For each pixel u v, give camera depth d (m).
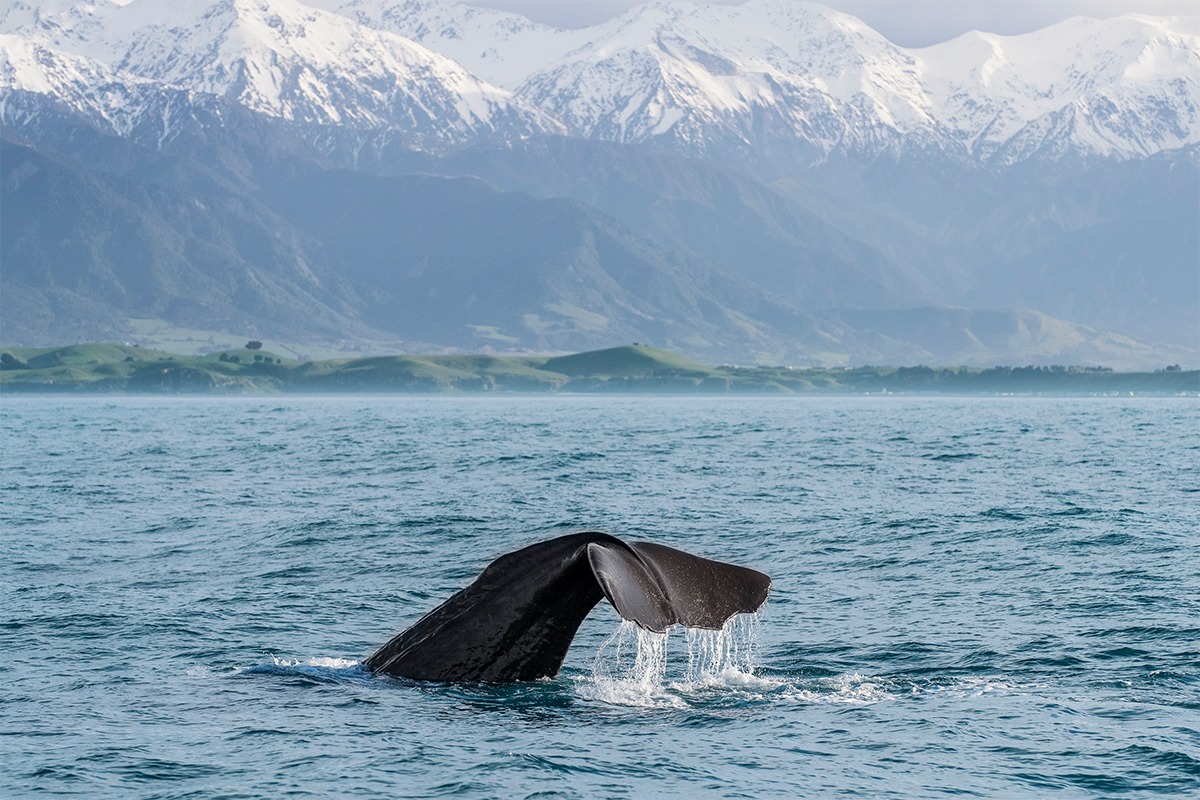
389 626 78.50
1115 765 50.84
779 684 62.91
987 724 56.41
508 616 58.25
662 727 55.34
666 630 46.66
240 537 123.31
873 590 90.81
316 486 184.75
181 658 69.06
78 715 57.50
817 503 154.88
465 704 56.97
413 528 130.38
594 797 47.41
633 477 199.12
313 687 60.91
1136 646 71.44
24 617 80.69
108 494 171.75
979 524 129.75
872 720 56.97
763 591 49.97
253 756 51.47
